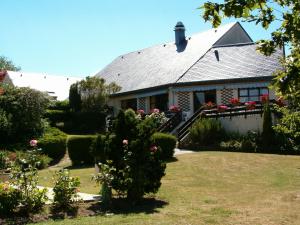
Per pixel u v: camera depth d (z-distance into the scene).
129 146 11.71
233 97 31.33
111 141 11.95
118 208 10.95
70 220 9.45
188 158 20.09
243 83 30.98
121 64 48.12
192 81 32.19
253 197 12.25
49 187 13.99
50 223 9.12
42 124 26.88
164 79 35.00
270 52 4.36
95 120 36.62
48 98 28.64
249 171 16.89
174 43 42.19
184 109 32.84
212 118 26.31
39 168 20.09
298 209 10.59
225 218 9.70
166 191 13.27
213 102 32.22
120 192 12.34
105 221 9.30
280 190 13.27
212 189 13.61
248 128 24.81
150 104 36.75
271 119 22.97
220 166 17.95
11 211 9.86
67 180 10.57
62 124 36.00
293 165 18.03
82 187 14.22
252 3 3.97
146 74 39.22
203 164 18.42
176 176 15.88
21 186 10.16
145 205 11.33
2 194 9.86
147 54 44.88
